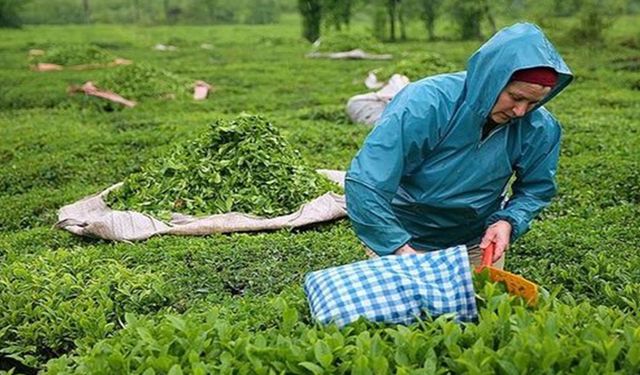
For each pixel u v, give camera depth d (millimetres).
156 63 25797
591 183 9117
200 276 6270
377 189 4254
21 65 24906
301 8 36156
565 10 32031
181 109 15836
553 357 3561
